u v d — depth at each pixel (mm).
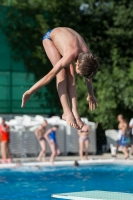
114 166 35469
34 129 43812
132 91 50000
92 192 18375
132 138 42375
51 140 35969
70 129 45875
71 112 13867
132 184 25438
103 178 28328
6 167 34281
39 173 31156
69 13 55656
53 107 54000
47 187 24422
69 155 47000
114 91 50000
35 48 53562
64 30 13938
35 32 53938
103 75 50688
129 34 54812
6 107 51781
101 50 56219
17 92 52469
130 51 55500
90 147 46844
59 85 13945
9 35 52750
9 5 55125
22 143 43375
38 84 13336
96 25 56438
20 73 52844
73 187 24406
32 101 53062
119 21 54438
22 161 38781
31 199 20266
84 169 33625
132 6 54594
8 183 26094
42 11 54688
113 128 51812
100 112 50562
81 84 52000
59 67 13148
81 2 56062
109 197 16922
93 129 47156
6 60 52375
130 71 51094
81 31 56188
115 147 44500
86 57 13039
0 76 51844
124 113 51781
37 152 44188
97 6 56438
